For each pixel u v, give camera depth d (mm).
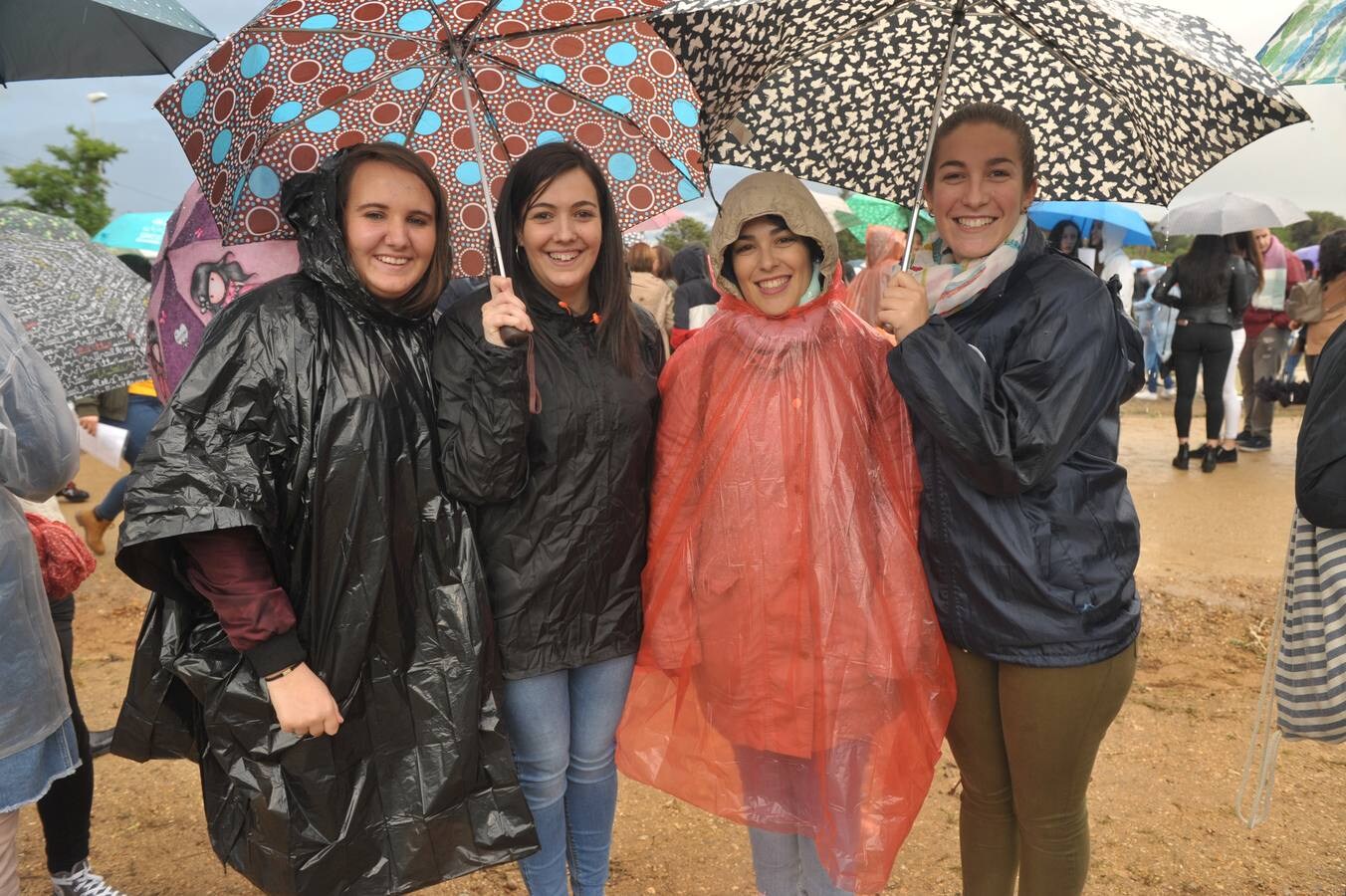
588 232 2086
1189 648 4441
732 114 2428
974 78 2279
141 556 1746
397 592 1897
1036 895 2148
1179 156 2059
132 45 2475
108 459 3777
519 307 1892
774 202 1996
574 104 2311
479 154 2023
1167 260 18062
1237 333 9211
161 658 1856
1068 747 2043
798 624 2049
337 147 2127
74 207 25969
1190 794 3260
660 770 2260
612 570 2180
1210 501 6977
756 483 2064
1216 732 3680
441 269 1980
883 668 2029
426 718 1944
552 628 2127
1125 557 2021
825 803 2059
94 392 2705
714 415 2121
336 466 1804
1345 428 1990
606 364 2141
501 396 1892
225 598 1760
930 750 2062
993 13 2158
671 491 2203
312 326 1831
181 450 1715
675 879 2920
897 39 2266
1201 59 1641
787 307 2098
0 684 1915
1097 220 8773
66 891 2660
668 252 7027
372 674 1900
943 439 1850
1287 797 3230
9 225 3043
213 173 2008
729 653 2100
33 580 2016
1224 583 5207
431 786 1946
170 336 3127
